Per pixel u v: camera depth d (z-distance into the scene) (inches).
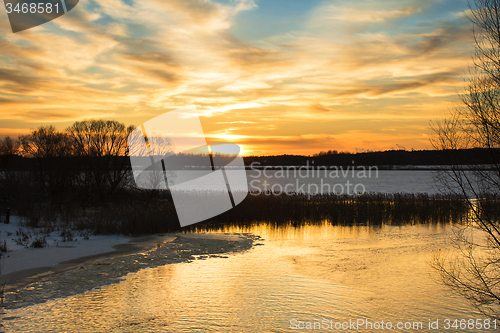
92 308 318.3
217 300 345.7
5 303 325.1
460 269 453.7
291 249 581.3
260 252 557.0
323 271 451.5
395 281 411.5
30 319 291.7
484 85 376.5
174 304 333.1
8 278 397.1
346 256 534.3
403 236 703.1
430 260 508.4
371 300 352.8
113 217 784.9
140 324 287.6
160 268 456.8
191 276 422.9
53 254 508.4
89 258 493.0
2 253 502.0
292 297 358.9
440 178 412.5
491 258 444.5
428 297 363.9
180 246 588.7
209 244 610.2
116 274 423.2
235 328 284.8
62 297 344.5
